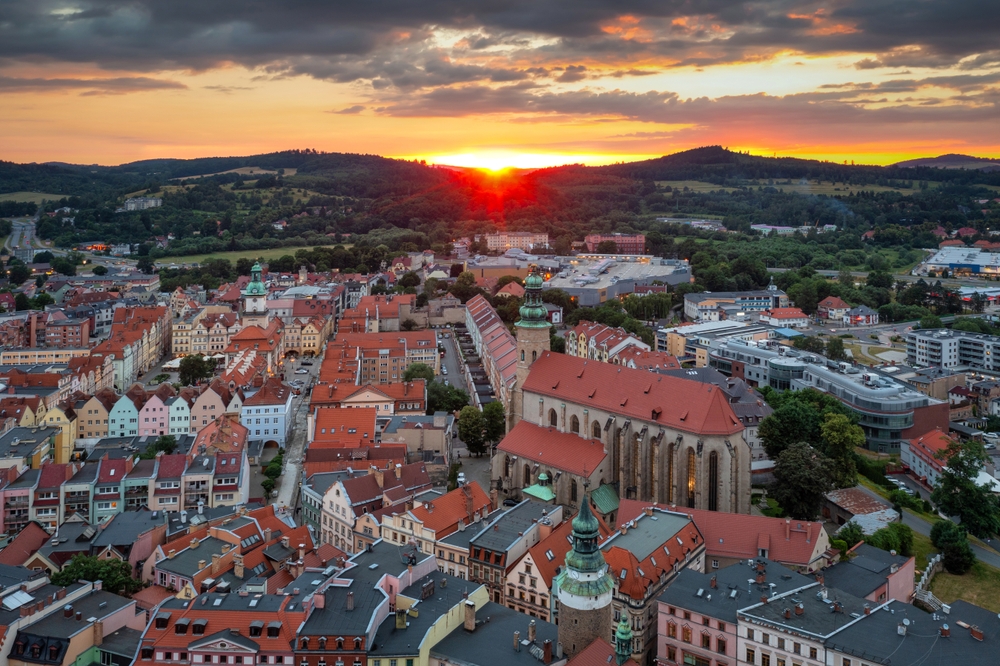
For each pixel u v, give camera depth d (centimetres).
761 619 14812
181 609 14675
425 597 15500
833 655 14000
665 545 17850
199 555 18550
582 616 13625
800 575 16600
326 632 14075
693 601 15825
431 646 14375
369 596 15050
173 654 13962
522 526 19300
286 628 14225
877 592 17325
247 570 17938
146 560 19238
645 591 16650
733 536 18825
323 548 18762
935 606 18800
